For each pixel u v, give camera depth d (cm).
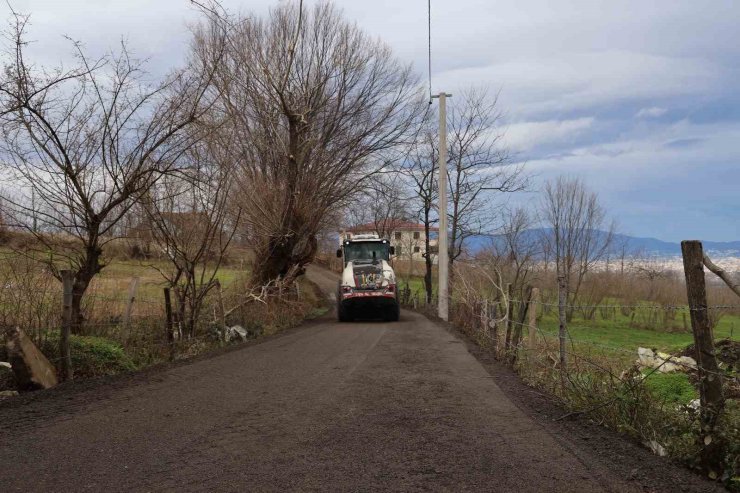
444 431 630
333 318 2733
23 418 671
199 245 1416
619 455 549
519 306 1157
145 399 778
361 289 2386
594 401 683
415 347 1422
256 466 513
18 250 1020
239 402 768
